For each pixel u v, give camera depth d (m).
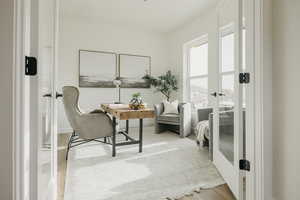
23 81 0.71
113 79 4.58
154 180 1.92
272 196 1.35
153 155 2.69
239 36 1.53
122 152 2.83
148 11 3.80
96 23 4.41
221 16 2.09
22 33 0.70
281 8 1.28
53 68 1.28
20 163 0.70
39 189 0.85
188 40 4.45
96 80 4.42
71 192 1.68
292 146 1.22
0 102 0.65
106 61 4.51
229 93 1.85
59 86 4.10
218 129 2.13
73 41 4.21
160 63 5.15
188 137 3.79
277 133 1.32
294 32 1.20
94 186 1.79
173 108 4.16
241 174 1.49
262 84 1.33
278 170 1.32
